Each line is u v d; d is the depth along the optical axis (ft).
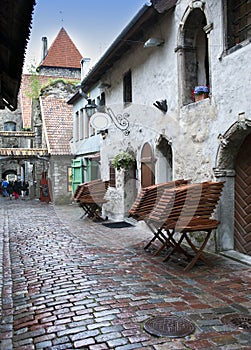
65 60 103.76
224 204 20.83
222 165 20.71
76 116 38.27
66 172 41.88
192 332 11.09
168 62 26.03
